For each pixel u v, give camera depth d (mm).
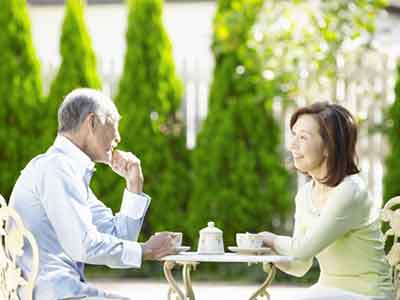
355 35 13578
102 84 14945
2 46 14008
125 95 13961
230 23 13344
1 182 13914
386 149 14023
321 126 6488
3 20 14023
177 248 6367
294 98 13680
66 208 6008
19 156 14008
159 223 13859
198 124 14562
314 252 6340
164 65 13992
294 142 6570
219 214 13555
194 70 14703
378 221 6609
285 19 13648
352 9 13609
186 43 17953
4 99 13984
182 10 18016
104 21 18438
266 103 13680
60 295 6020
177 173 13992
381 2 13656
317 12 14352
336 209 6348
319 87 13773
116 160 6730
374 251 6500
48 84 15352
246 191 13562
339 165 6461
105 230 6629
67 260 6176
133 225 6652
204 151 13711
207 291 12117
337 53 13625
